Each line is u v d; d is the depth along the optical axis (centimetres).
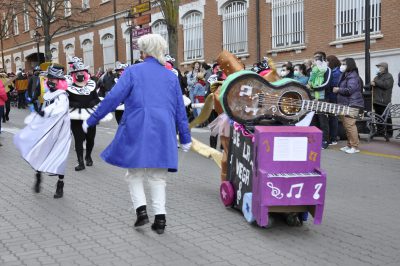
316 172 470
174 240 460
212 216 536
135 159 449
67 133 620
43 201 607
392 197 614
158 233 477
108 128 1445
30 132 606
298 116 515
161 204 477
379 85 1075
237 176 543
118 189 669
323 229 492
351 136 942
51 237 471
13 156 952
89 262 407
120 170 802
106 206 581
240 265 400
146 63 471
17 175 771
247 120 509
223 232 482
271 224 501
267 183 454
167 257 418
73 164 859
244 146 519
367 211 554
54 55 3353
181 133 486
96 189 669
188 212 553
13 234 480
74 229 495
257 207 469
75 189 670
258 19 1728
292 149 464
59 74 625
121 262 407
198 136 1196
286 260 411
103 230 491
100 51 2798
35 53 3612
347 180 710
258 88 506
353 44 1417
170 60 950
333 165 822
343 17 1448
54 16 2603
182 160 895
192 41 2084
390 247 441
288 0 1625
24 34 3741
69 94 778
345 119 939
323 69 987
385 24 1330
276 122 516
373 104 1094
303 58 1580
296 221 498
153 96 460
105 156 468
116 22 2583
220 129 607
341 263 404
